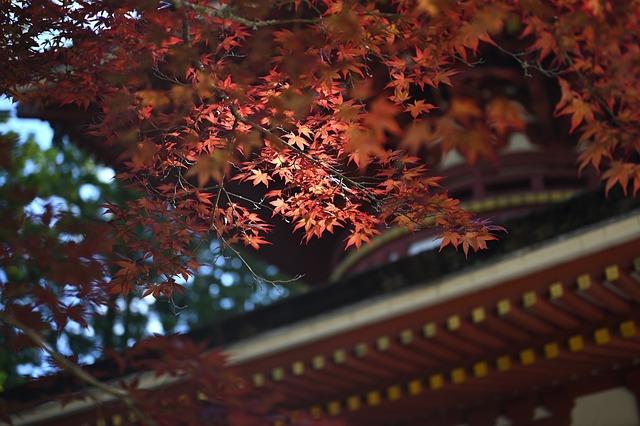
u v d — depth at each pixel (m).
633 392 8.51
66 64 4.78
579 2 3.81
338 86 4.62
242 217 5.12
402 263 7.55
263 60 4.28
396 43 4.27
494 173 12.20
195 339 8.29
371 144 3.29
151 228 4.90
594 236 6.70
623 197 6.59
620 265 6.78
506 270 7.05
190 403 3.81
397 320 7.62
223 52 5.04
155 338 3.88
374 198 4.79
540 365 8.16
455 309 7.41
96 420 8.15
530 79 11.20
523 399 9.05
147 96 3.99
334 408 8.81
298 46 4.06
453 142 2.82
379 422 9.47
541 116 11.68
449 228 4.79
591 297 7.32
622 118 3.81
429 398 8.79
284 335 7.94
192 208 5.21
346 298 7.74
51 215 4.14
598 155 3.93
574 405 8.84
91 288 4.45
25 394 8.20
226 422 3.69
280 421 3.62
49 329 4.44
